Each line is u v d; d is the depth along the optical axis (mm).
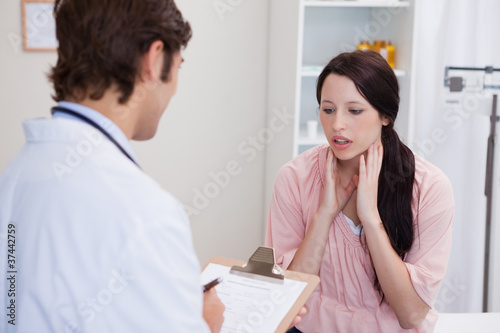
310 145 2787
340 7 2625
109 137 784
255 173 2848
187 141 2771
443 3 2463
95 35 772
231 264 1193
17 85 2623
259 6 2662
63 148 756
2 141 2668
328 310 1486
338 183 1467
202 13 2646
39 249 709
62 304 696
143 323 674
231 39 2686
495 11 2449
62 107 798
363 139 1360
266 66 2727
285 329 973
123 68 780
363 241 1450
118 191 708
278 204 1563
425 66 2508
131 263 671
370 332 1453
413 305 1407
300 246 1459
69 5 794
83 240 692
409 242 1449
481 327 1744
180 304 691
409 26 2309
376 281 1445
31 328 716
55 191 724
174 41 831
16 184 765
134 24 780
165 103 869
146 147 2758
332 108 1370
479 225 2590
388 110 1368
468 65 2498
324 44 2662
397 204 1429
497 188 2488
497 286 2660
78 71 777
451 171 2588
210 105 2746
